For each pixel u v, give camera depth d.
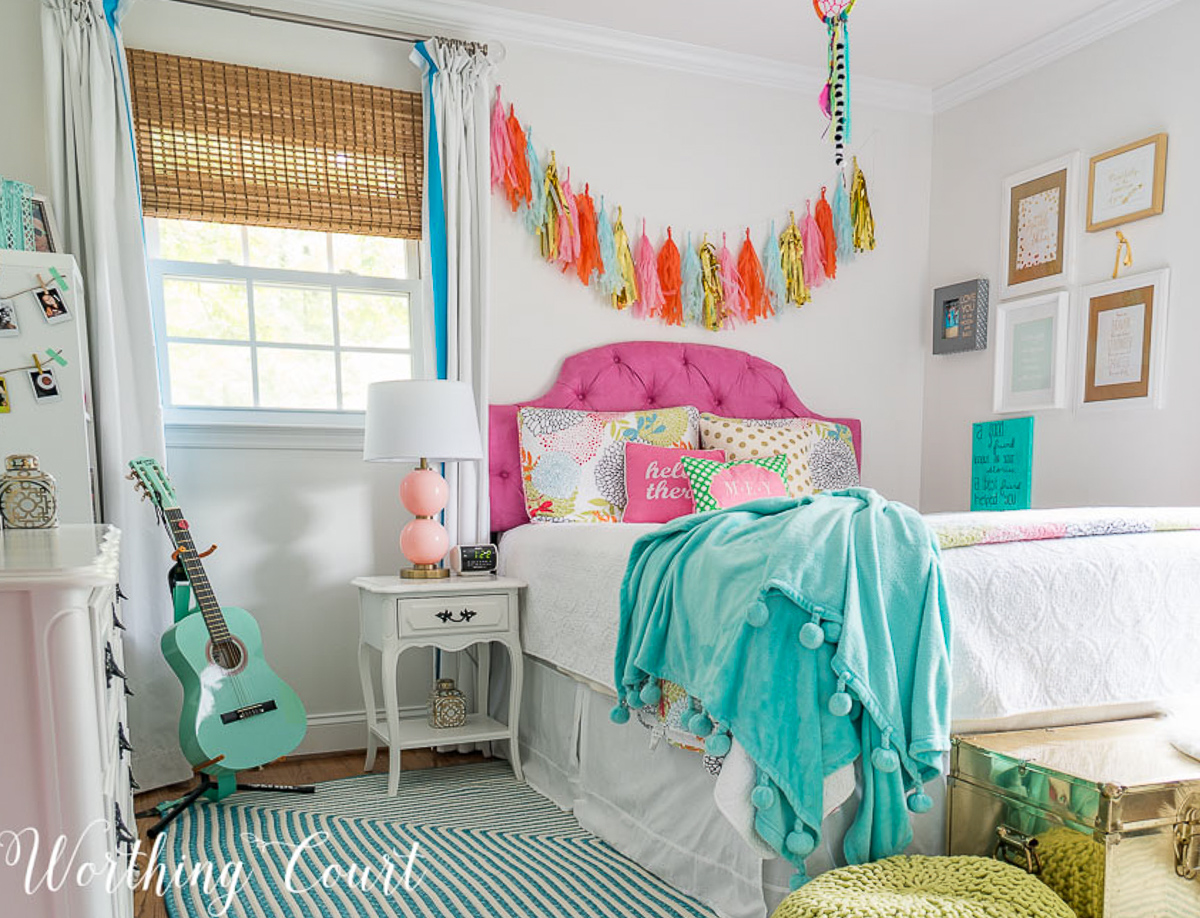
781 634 1.39
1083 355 2.96
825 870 1.40
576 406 3.05
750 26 3.04
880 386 3.61
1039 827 1.35
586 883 1.78
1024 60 3.19
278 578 2.75
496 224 3.01
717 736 1.42
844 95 1.99
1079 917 1.29
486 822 2.15
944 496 3.57
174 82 2.59
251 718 2.23
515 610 2.48
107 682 1.09
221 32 2.67
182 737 2.21
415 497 2.52
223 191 2.64
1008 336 3.27
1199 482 2.60
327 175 2.78
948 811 1.52
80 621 0.83
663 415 2.98
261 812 2.22
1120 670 1.62
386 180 2.85
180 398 2.73
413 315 3.00
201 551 2.65
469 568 2.59
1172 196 2.69
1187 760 1.39
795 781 1.34
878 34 3.09
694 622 1.57
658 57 3.18
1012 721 1.56
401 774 2.57
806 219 3.43
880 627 1.37
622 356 3.13
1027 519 1.64
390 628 2.32
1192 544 1.71
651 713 1.78
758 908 1.49
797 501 1.65
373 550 2.87
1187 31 2.64
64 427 2.03
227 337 2.79
